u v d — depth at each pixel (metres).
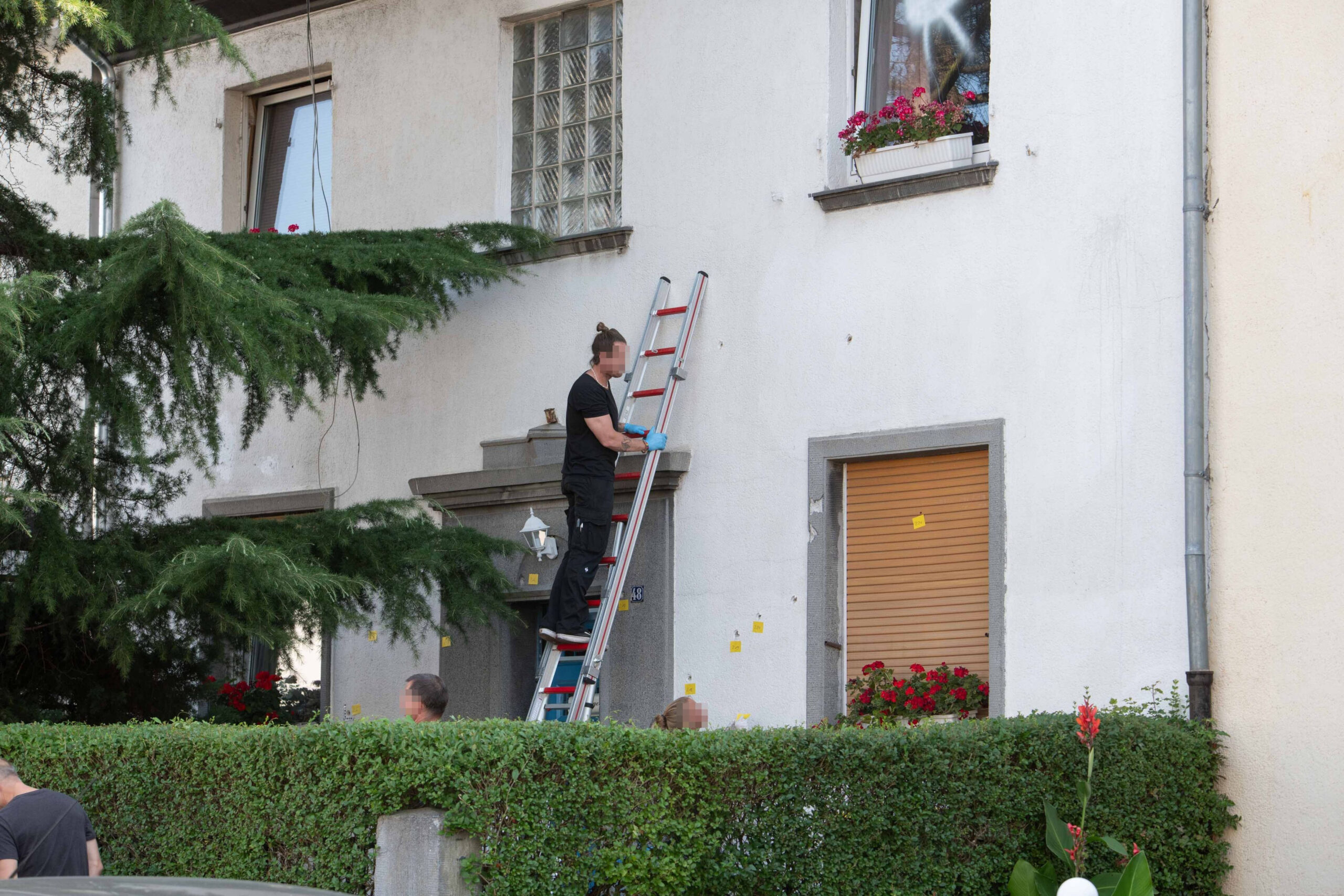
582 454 10.12
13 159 12.70
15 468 9.38
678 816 6.58
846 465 10.41
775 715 10.21
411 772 6.14
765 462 10.53
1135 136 9.44
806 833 6.93
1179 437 9.05
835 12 10.71
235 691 12.04
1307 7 9.02
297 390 9.56
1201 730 8.66
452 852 6.07
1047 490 9.45
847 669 10.22
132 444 9.15
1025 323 9.67
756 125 10.94
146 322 9.09
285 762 6.59
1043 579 9.38
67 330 8.78
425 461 12.27
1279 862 8.48
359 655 12.34
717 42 11.20
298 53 13.56
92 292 9.12
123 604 8.96
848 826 7.07
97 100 10.43
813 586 10.21
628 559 10.26
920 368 10.01
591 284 11.59
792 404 10.48
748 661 10.37
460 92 12.59
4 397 8.94
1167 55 9.39
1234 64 9.18
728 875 6.67
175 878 4.36
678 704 9.39
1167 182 9.30
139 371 9.32
